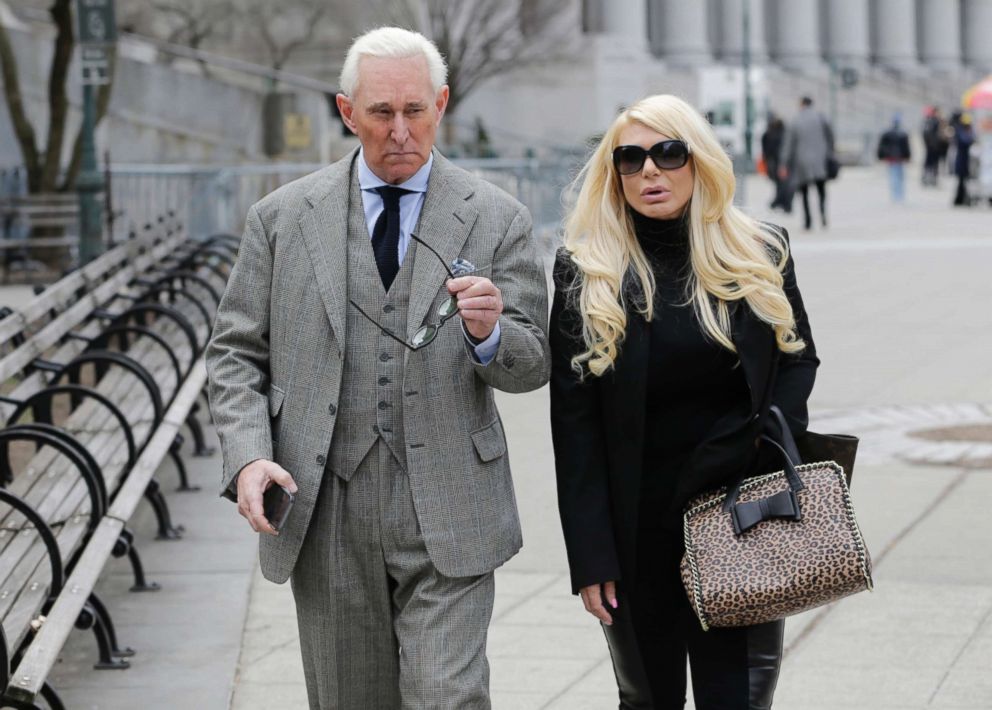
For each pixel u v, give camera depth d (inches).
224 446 165.5
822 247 1038.4
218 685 247.6
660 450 171.0
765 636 170.9
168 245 598.5
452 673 165.0
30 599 219.0
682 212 169.9
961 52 3686.0
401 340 164.7
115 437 331.9
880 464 396.8
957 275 839.7
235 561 322.3
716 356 168.2
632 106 169.9
